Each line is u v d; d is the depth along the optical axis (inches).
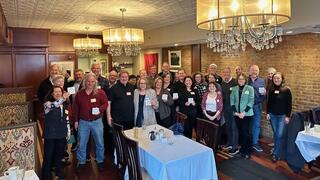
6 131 91.4
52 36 324.8
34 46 267.0
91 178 145.1
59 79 138.9
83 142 153.8
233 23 106.8
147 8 187.8
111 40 196.1
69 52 336.5
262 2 82.6
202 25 104.7
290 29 159.8
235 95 176.9
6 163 91.9
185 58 303.7
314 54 189.6
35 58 269.7
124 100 160.1
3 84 252.8
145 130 140.8
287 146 152.6
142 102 159.8
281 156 162.2
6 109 147.2
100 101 153.5
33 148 97.2
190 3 173.8
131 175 104.7
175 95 183.2
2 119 145.3
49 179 135.3
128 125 161.2
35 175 83.0
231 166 160.1
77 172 152.7
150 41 307.3
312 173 149.6
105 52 370.0
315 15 143.6
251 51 236.5
